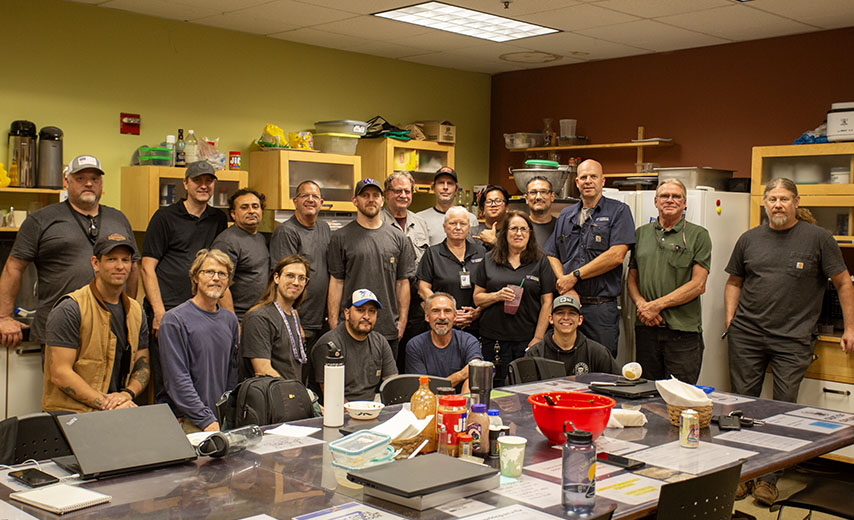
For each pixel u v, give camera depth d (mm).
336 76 6809
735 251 4992
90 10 5402
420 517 1849
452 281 4895
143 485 2064
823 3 5031
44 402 3629
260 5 5340
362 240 4750
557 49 6664
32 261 4246
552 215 5469
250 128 6297
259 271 4746
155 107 5766
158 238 4637
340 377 2744
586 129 7277
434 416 2436
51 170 5047
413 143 6883
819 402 5090
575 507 1910
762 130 6180
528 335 4715
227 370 3689
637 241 4965
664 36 6086
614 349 4898
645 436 2695
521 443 2191
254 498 1970
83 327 3502
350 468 2070
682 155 6656
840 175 5195
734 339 4961
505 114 7910
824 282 4781
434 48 6707
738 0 4992
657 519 1958
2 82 5055
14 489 2014
